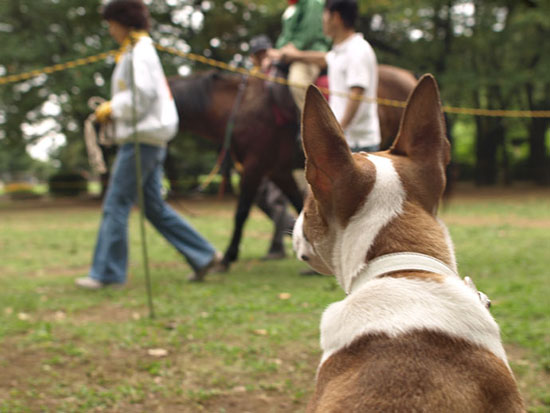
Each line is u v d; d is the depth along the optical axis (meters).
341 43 4.96
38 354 3.89
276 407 3.13
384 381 1.31
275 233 7.54
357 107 4.79
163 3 22.47
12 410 3.06
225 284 5.90
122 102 5.28
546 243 8.39
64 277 6.77
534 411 2.96
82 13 21.58
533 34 24.45
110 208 5.64
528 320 4.36
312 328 4.30
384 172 1.60
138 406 3.16
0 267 7.64
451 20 25.06
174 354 3.87
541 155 27.81
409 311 1.41
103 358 3.81
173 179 17.61
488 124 28.08
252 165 6.41
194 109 6.48
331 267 1.72
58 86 20.22
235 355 3.81
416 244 1.52
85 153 27.17
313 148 1.58
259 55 7.34
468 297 1.44
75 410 3.10
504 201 18.25
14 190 29.55
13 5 21.53
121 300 5.27
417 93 1.69
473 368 1.33
